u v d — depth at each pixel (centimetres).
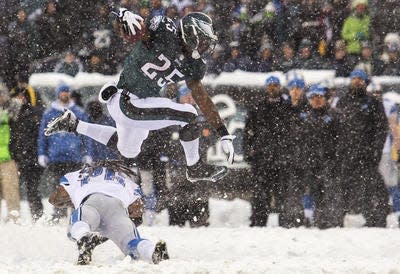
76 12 4334
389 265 1977
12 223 3048
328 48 4147
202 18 2042
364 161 3459
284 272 1819
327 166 3447
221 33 4203
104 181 2159
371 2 4228
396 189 3581
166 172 3419
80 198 2128
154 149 3391
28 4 4375
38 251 2516
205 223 3469
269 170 3456
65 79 3603
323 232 3159
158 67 2055
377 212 3503
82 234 2009
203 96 2091
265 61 4069
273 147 3438
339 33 4169
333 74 3591
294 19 4194
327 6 4197
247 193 3488
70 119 2180
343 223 3491
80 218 2061
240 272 1798
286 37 4181
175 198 3438
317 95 3425
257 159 3459
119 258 2384
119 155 2253
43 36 4347
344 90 3559
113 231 2098
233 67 4072
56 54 4334
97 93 3584
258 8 4247
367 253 2716
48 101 3603
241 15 4241
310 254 2666
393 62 4100
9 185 3509
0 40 4350
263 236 3011
